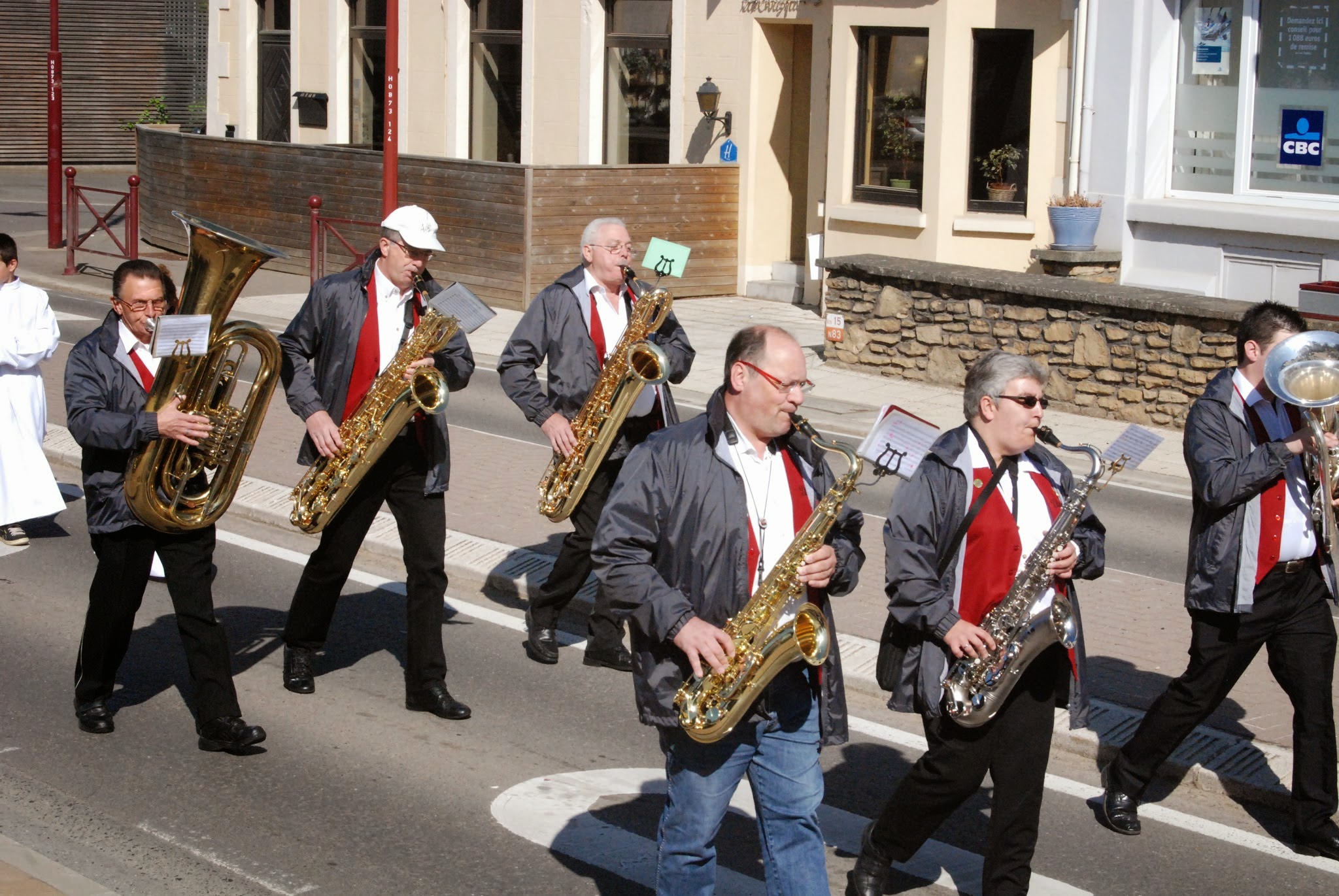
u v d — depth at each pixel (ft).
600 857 16.96
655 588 13.65
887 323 49.19
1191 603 17.39
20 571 27.45
